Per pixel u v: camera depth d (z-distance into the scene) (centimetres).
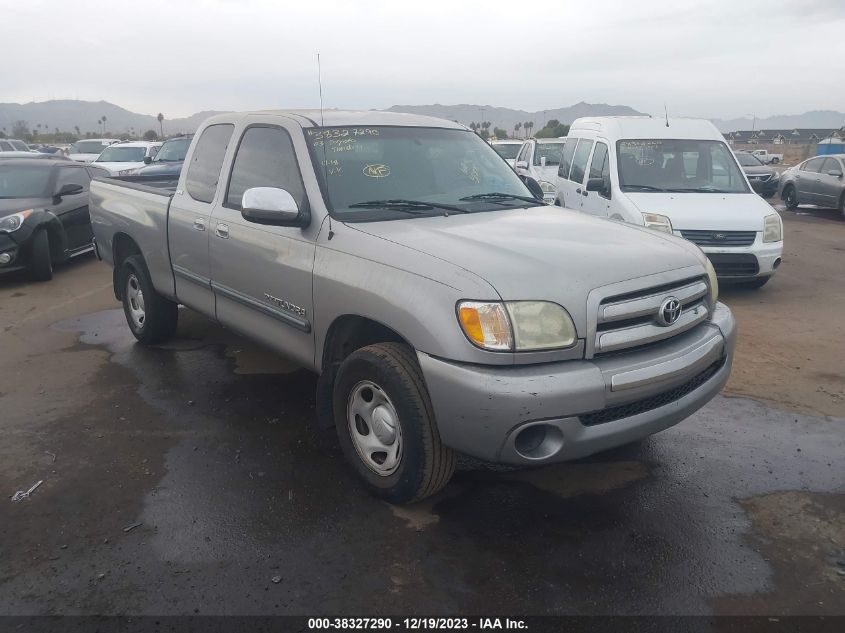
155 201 556
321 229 388
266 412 480
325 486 382
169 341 636
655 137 937
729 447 431
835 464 409
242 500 368
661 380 328
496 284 310
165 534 337
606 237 381
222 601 289
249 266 440
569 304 313
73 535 336
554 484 384
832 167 1722
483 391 300
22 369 566
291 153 427
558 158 1596
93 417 472
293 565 313
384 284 339
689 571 309
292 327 414
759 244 811
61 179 1011
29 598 291
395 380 332
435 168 454
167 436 444
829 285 903
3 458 414
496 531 339
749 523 347
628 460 412
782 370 571
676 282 350
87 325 699
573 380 304
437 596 293
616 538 334
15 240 867
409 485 342
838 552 323
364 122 456
